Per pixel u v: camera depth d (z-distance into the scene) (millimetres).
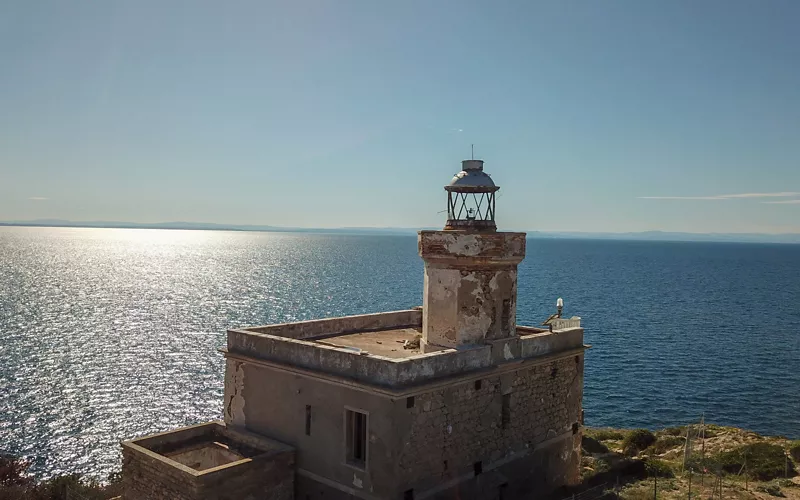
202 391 55656
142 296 124750
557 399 26078
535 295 136625
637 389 59312
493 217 24781
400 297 129875
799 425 49500
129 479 22594
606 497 25609
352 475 20406
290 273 192750
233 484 20438
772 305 128750
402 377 19188
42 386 56094
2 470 38219
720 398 56812
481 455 22297
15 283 142750
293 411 22453
